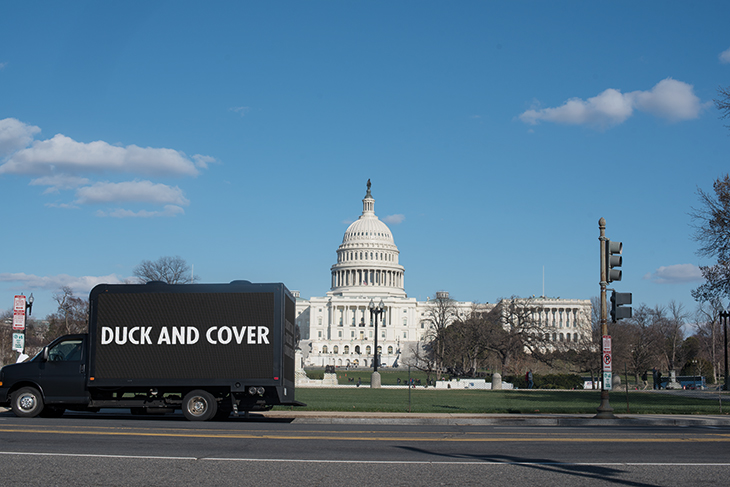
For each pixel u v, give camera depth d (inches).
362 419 971.3
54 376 928.9
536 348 4069.9
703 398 1866.4
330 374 2891.2
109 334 925.8
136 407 982.4
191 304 928.9
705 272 1836.9
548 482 463.8
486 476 482.3
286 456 558.9
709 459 573.3
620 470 513.7
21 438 649.6
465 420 980.6
